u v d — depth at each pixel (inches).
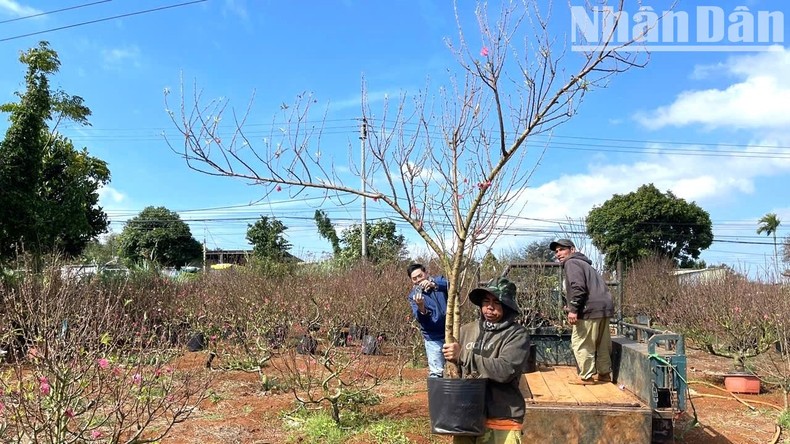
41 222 449.1
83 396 171.9
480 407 124.8
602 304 211.9
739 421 252.7
